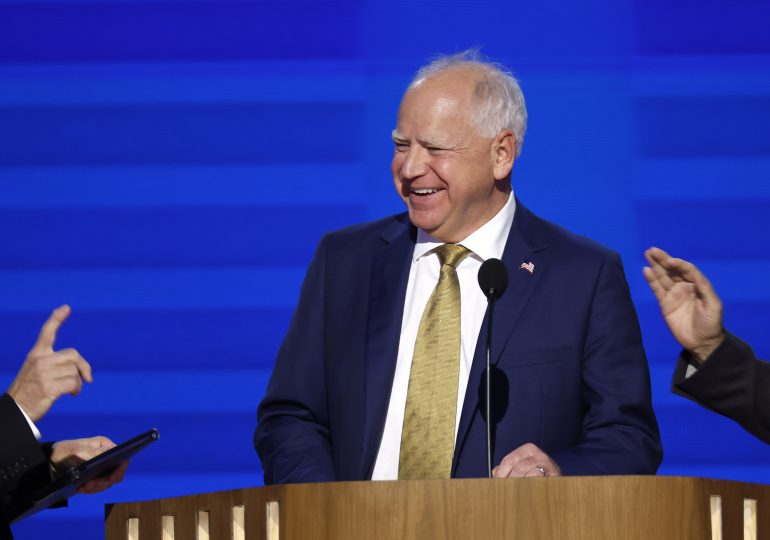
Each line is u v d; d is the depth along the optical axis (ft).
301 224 52.31
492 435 35.17
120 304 52.24
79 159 52.65
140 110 52.70
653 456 35.09
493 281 33.76
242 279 52.24
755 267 51.42
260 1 52.75
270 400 37.63
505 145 37.19
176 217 52.49
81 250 52.37
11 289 52.29
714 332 33.88
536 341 36.11
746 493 29.66
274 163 52.39
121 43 52.85
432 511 27.50
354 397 36.35
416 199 36.68
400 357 36.55
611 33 51.98
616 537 27.45
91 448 33.94
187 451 51.70
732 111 51.78
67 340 52.08
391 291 37.42
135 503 31.76
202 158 52.60
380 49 52.44
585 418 35.96
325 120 52.39
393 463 35.55
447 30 52.29
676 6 52.03
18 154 52.65
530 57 52.08
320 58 52.54
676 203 51.62
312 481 33.86
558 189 51.70
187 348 52.06
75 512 51.26
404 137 36.65
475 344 36.22
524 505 27.45
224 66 52.65
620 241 51.57
